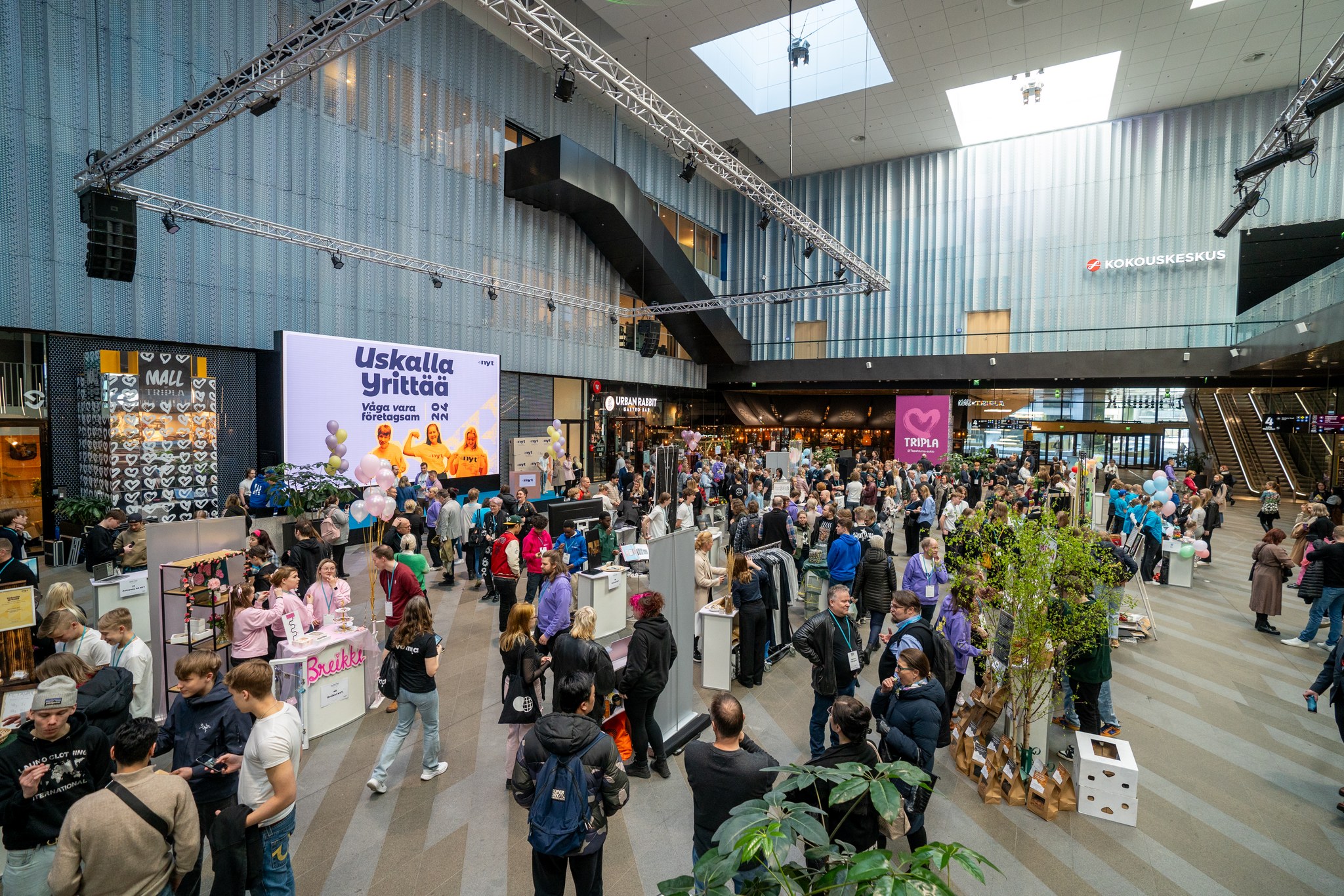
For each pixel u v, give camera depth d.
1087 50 16.28
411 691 4.36
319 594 5.60
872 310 24.09
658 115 8.78
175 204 9.48
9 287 9.27
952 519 9.60
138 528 6.99
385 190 14.08
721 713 2.88
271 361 11.93
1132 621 7.57
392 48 14.14
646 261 20.22
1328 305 11.81
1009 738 4.49
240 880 2.69
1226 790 4.46
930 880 1.51
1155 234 19.70
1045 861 3.71
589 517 9.11
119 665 4.28
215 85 7.33
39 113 9.45
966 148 22.42
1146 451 25.16
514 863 3.66
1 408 9.42
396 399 13.59
